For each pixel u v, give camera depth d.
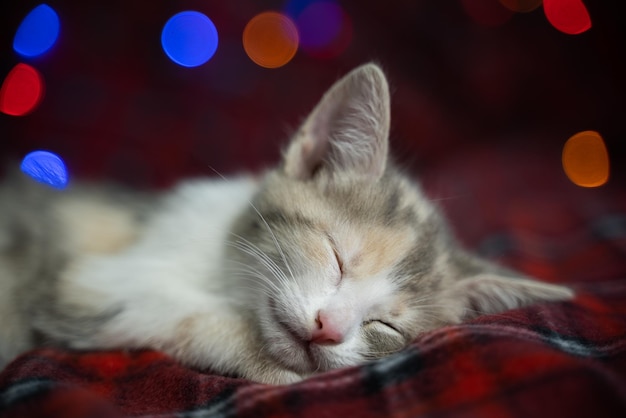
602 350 0.24
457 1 0.58
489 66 0.60
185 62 0.44
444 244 0.31
